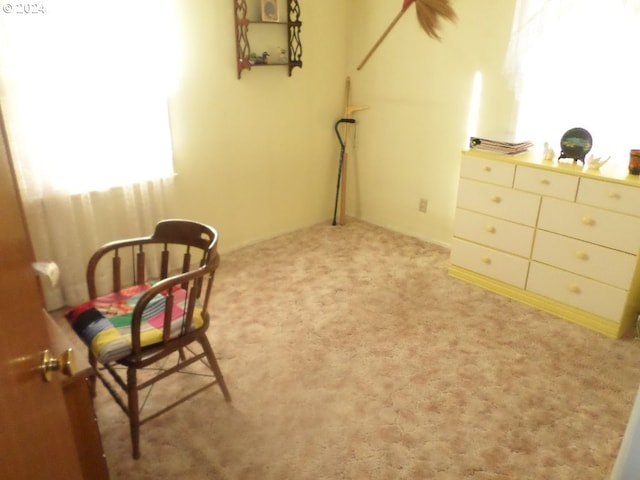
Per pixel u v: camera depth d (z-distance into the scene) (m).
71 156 2.55
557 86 2.77
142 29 2.63
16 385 0.73
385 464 1.77
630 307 2.54
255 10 3.23
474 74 3.19
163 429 1.92
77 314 1.87
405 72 3.58
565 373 2.25
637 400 1.17
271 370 2.27
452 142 3.45
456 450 1.83
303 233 3.98
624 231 2.38
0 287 0.73
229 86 3.24
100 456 1.48
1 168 0.82
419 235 3.88
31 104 2.36
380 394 2.12
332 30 3.75
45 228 2.58
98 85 2.55
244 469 1.74
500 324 2.66
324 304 2.85
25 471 0.73
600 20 2.51
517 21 2.80
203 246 1.98
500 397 2.10
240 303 2.86
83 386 1.37
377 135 3.92
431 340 2.51
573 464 1.76
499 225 2.88
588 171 2.47
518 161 2.69
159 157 2.91
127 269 2.98
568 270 2.64
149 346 1.72
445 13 3.22
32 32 2.28
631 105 2.53
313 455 1.80
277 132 3.64
